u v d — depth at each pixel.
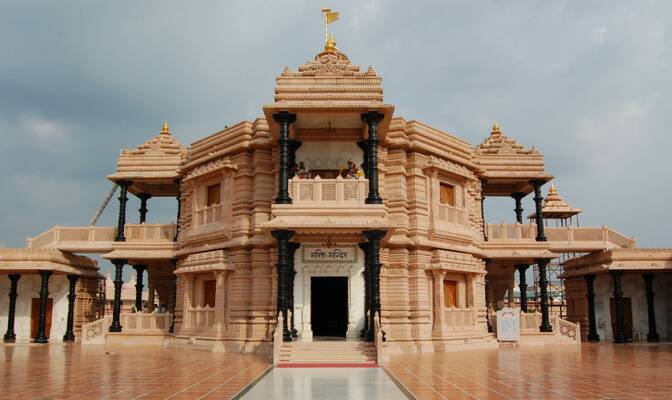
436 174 28.70
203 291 29.62
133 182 35.72
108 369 19.88
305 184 23.66
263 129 27.81
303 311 25.61
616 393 14.38
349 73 25.70
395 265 26.81
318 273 25.95
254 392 14.73
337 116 25.20
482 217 35.88
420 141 28.48
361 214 23.16
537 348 29.30
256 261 26.86
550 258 32.66
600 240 34.62
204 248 29.44
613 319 36.34
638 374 18.17
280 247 23.11
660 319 36.06
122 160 34.62
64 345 32.50
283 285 22.89
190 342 28.88
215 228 29.08
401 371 18.97
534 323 32.44
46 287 34.53
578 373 18.44
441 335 26.80
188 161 33.03
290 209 23.22
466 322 28.86
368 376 18.16
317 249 26.11
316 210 23.20
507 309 31.08
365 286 25.56
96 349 29.39
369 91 25.08
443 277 27.69
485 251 32.53
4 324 36.53
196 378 17.38
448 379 16.98
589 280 36.59
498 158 33.75
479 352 26.64
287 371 19.61
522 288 34.03
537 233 33.41
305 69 26.30
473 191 32.38
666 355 25.05
